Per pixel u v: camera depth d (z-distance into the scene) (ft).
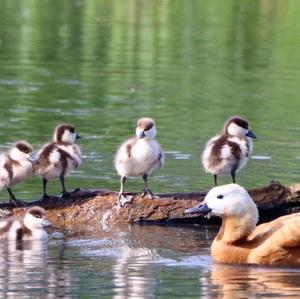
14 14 136.15
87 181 59.82
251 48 116.37
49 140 70.28
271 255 44.50
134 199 53.42
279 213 54.13
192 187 58.54
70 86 92.48
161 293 40.01
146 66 104.53
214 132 74.49
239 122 57.57
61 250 47.65
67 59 107.04
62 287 40.86
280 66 106.63
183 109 83.87
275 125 78.23
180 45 116.78
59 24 128.98
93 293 40.04
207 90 92.89
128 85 94.22
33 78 95.91
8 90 89.61
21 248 48.06
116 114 80.94
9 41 115.96
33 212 50.11
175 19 135.03
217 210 45.57
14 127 74.49
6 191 57.72
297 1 151.33
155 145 53.78
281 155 67.36
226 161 56.08
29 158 53.83
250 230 45.47
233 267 44.37
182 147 69.05
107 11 140.97
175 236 50.80
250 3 149.07
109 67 103.24
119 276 42.65
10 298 39.32
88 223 53.11
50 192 57.52
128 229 52.13
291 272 43.42
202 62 107.65
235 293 39.99
